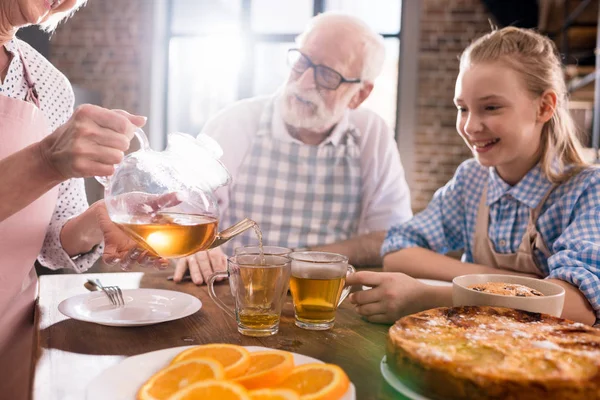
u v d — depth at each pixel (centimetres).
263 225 191
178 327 83
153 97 503
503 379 50
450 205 150
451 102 455
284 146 190
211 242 81
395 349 60
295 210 192
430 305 86
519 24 403
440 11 452
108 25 497
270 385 56
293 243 188
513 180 131
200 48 512
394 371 60
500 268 131
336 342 77
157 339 77
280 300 81
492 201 132
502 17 409
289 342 77
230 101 515
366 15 471
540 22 356
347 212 194
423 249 135
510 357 55
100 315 85
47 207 112
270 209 191
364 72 181
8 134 104
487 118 118
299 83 180
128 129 68
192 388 51
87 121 67
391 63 469
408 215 202
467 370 52
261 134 192
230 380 55
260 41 501
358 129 195
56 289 106
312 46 178
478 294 76
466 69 121
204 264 117
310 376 57
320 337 79
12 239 105
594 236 108
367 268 143
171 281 116
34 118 109
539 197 123
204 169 77
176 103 522
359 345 76
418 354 56
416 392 56
